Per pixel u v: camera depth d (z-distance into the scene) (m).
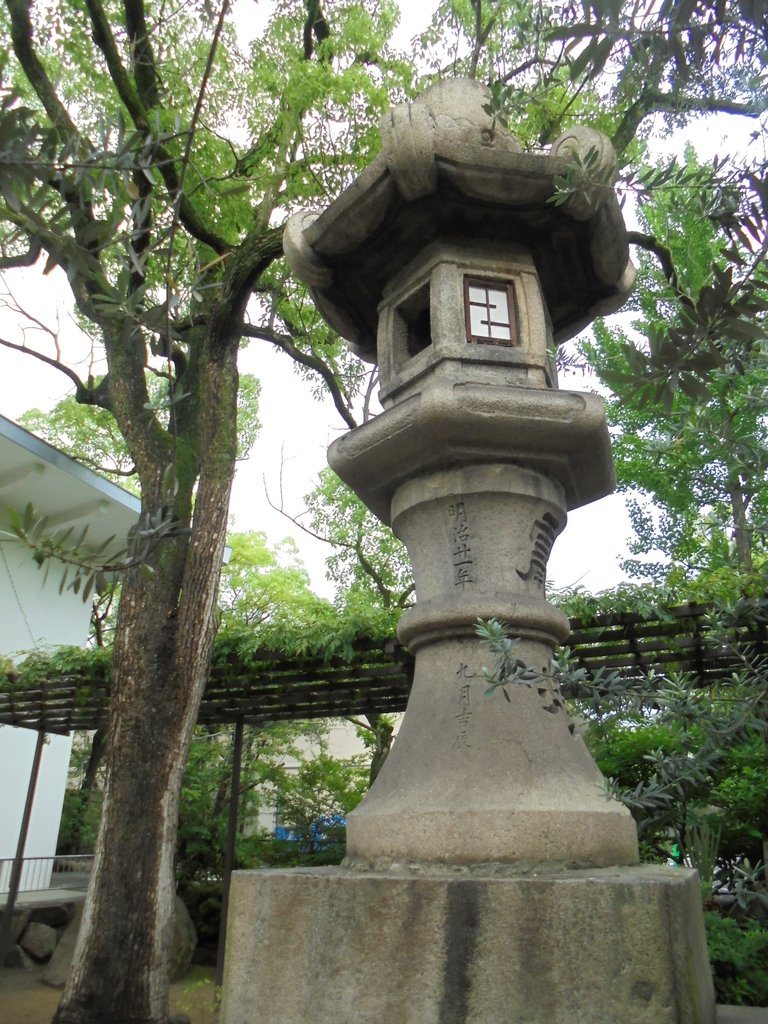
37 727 9.67
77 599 13.23
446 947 2.06
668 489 8.78
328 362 10.30
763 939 4.50
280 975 2.21
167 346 1.93
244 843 11.36
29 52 7.37
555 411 2.84
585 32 1.60
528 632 2.83
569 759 2.65
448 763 2.60
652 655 5.92
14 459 10.69
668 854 5.97
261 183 7.77
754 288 1.58
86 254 1.73
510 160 2.96
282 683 7.40
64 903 10.56
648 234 6.93
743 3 1.47
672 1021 1.88
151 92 8.04
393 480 3.17
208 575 6.76
